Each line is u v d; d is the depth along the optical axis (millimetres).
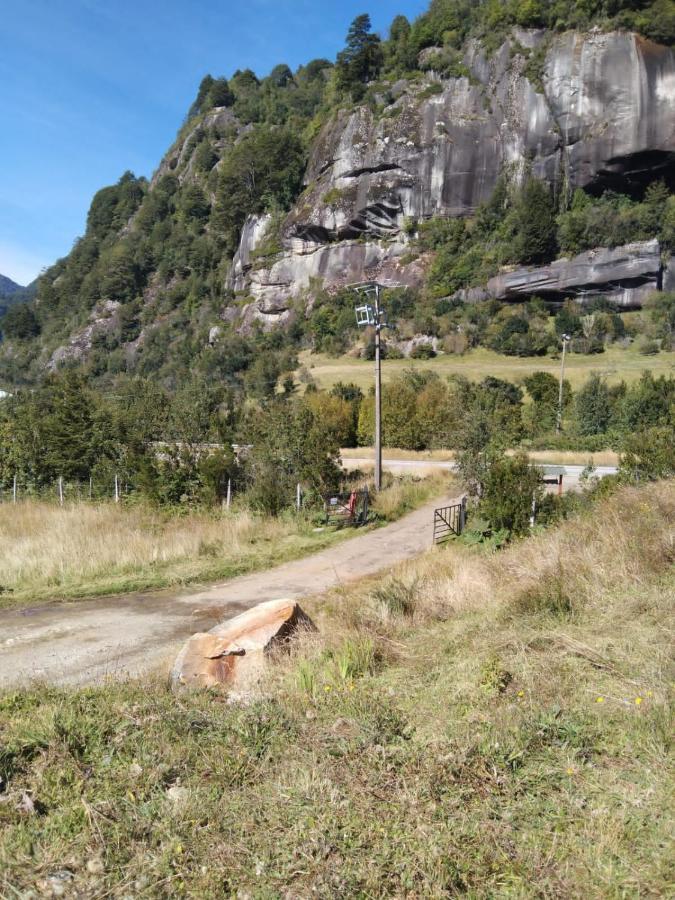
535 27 98125
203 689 4953
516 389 49406
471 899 2359
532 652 4730
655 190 82188
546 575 6469
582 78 87500
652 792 2896
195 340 106812
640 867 2467
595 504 10586
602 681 4109
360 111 105500
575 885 2408
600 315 70250
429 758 3277
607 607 5527
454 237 93562
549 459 30219
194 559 12664
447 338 73125
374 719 3770
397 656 5336
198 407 20531
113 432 22141
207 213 147000
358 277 98062
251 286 110938
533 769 3162
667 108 82188
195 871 2533
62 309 150250
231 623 5656
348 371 68438
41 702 4668
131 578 11164
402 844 2635
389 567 11805
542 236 82500
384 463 32938
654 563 6266
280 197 116500
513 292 80812
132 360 112250
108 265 140750
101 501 19297
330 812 2850
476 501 15133
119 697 4660
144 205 160750
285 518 16375
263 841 2701
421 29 110562
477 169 95188
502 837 2658
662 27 84875
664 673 4047
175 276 137000
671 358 61344
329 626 6453
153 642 7758
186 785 3201
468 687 4250
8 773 3283
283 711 4031
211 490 17859
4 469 22953
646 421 35094
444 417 38594
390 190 98125
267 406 21344
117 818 2902
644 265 75750
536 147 90938
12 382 119438
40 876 2523
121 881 2492
